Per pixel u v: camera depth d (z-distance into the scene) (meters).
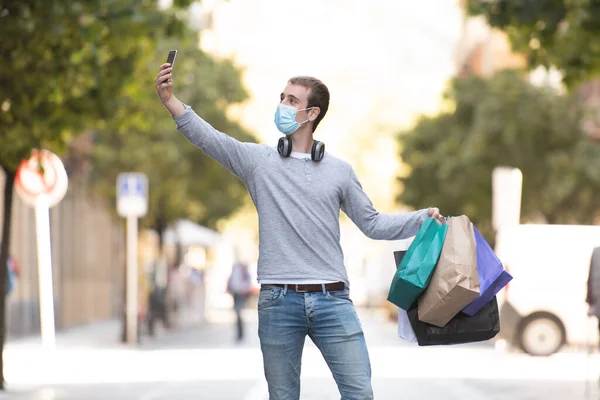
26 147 25.27
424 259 11.45
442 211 73.56
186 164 60.47
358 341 11.20
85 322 75.44
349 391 11.16
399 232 11.65
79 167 67.81
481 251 11.67
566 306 42.41
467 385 28.98
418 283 11.38
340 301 11.14
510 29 29.39
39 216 27.23
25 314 56.09
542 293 42.47
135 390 27.33
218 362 37.84
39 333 59.03
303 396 25.91
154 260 61.16
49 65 24.22
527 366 36.25
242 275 54.84
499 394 26.53
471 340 11.74
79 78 25.81
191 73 67.00
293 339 11.15
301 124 11.34
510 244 43.31
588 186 67.56
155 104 44.31
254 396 26.08
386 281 88.50
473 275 11.38
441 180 73.56
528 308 42.44
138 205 48.75
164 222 67.69
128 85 26.91
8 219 26.69
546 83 67.81
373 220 11.54
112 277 89.94
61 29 22.59
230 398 25.61
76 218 72.31
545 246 42.69
